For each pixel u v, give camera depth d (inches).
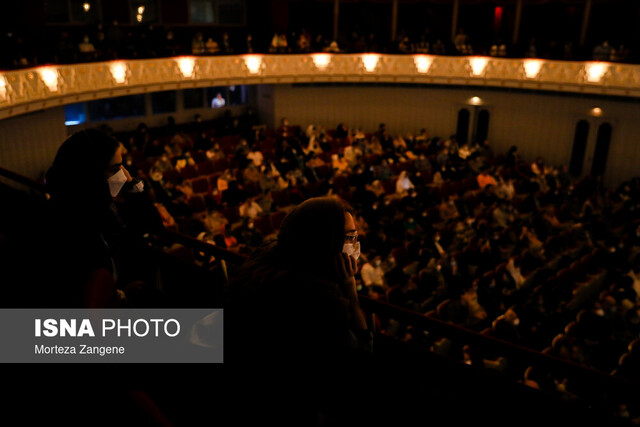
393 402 107.4
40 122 601.6
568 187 713.6
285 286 48.5
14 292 74.3
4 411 68.9
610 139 794.8
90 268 76.0
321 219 52.0
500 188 675.4
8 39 566.9
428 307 451.2
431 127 944.9
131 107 810.8
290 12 950.4
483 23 954.1
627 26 821.9
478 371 128.4
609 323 427.5
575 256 571.2
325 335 47.2
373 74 826.8
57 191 73.9
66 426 68.1
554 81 733.3
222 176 623.2
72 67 571.2
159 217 91.3
